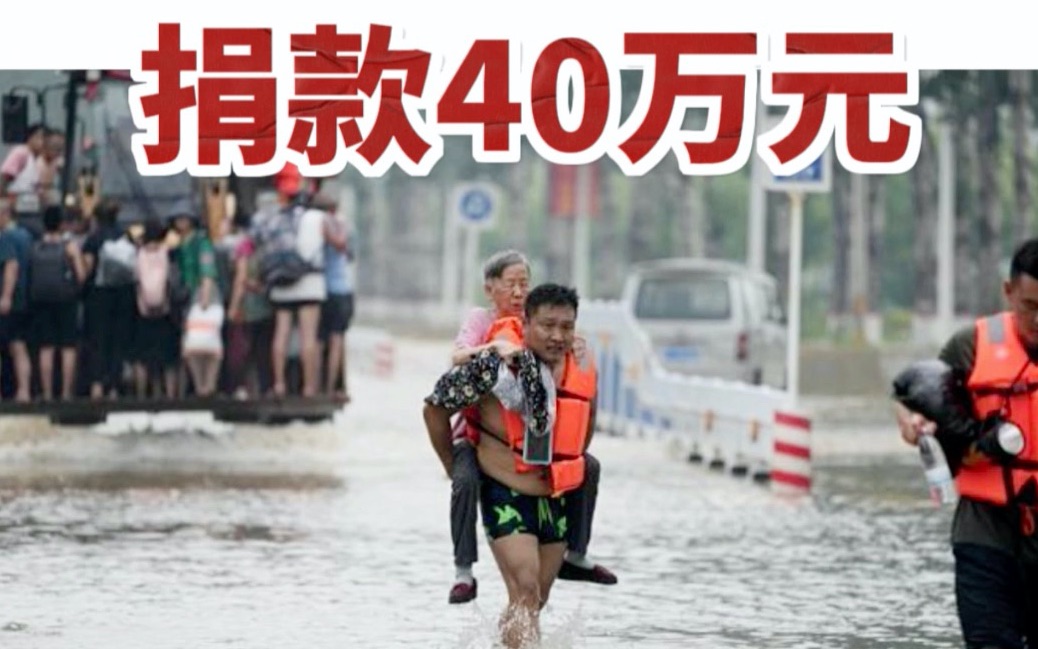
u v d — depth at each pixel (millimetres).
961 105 140125
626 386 79062
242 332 68812
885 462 70312
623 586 42375
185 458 65812
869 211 159375
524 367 31406
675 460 69125
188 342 67125
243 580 42250
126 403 67312
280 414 71438
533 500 31953
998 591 27172
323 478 61375
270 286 68562
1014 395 27062
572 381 31828
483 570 44125
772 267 167625
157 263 66625
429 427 31719
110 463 64188
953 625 38156
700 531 51062
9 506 53531
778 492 58844
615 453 71000
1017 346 27125
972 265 169000
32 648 34719
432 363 129250
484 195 116312
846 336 160125
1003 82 135250
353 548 46938
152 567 43781
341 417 81125
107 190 66500
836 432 83750
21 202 66062
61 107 66125
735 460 64812
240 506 54250
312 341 69062
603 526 51781
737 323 90000
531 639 31750
